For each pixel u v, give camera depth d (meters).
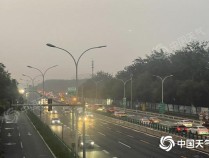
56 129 67.25
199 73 97.06
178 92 90.06
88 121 81.81
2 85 76.50
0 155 37.78
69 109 109.19
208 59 100.50
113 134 58.62
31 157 39.88
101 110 110.19
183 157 36.81
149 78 112.31
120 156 38.16
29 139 55.88
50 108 44.97
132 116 88.00
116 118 80.94
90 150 42.66
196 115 84.75
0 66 85.88
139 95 112.88
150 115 92.19
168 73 104.50
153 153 39.75
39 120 80.44
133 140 51.28
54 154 40.44
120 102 130.50
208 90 87.38
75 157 35.97
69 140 51.31
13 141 53.59
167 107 99.75
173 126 59.66
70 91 56.53
